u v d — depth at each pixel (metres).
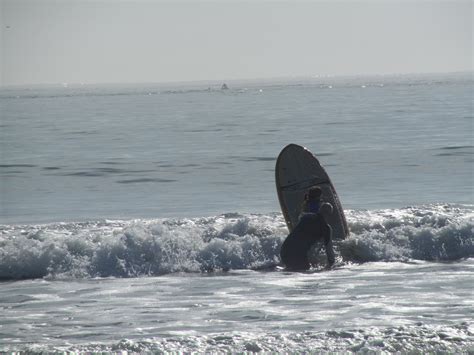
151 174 105.56
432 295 36.72
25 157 135.62
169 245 47.72
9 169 116.62
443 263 45.88
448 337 28.98
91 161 125.31
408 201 74.44
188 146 148.50
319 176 54.34
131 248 47.12
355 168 104.56
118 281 43.53
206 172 105.75
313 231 47.00
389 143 138.62
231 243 48.31
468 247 48.41
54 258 46.59
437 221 52.28
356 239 49.34
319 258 47.66
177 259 47.06
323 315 33.50
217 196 82.94
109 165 118.44
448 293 37.06
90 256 47.12
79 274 45.44
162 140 166.00
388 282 40.34
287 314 33.94
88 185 96.50
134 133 193.38
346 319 32.62
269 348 28.25
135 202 80.69
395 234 50.00
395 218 55.50
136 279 44.12
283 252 46.78
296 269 45.78
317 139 153.50
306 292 38.53
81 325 33.16
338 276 42.78
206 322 33.03
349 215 58.88
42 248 47.41
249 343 28.88
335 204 52.88
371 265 46.00
